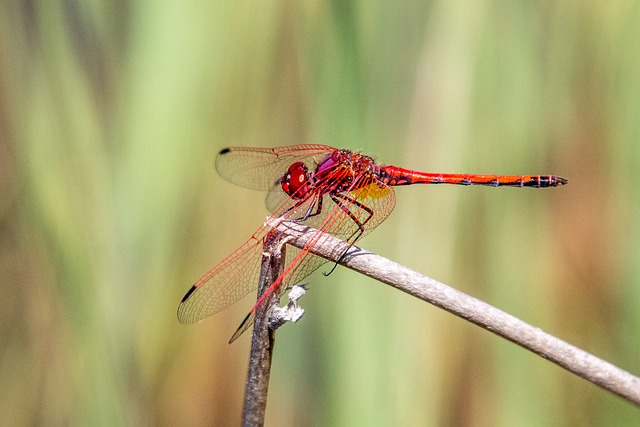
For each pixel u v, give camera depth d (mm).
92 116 932
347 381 931
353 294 932
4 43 933
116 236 932
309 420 933
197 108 933
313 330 933
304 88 936
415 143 937
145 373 934
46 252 934
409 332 933
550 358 898
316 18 934
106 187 932
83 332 933
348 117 936
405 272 903
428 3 935
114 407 933
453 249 937
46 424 935
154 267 933
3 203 935
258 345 906
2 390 936
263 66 935
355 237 931
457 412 936
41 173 933
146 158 932
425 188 937
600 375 897
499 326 899
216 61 933
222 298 918
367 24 934
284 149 936
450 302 901
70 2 932
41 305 935
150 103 931
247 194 936
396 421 932
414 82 936
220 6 932
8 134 934
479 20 936
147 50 931
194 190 934
